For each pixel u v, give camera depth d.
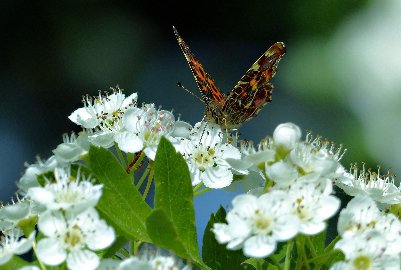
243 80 0.41
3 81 0.53
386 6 0.51
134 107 0.38
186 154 0.38
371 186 0.37
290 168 0.35
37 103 0.53
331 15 0.52
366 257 0.34
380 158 0.48
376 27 0.51
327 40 0.52
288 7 0.53
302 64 0.51
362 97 0.50
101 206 0.35
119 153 0.37
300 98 0.51
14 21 0.53
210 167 0.37
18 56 0.53
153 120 0.37
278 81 0.51
